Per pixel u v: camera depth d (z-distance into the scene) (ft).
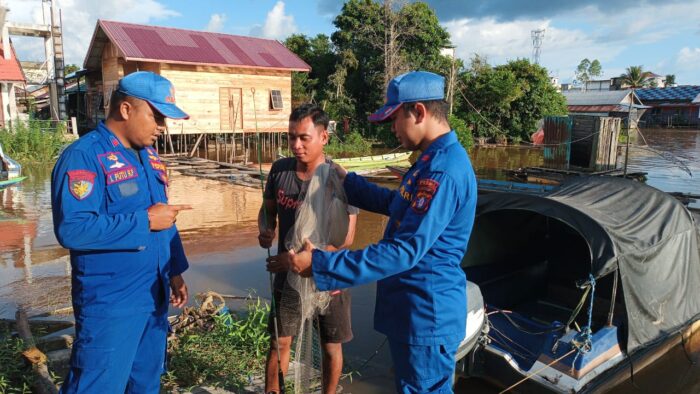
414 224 7.06
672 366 16.28
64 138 64.69
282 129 75.61
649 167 69.51
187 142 73.97
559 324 14.16
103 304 7.88
